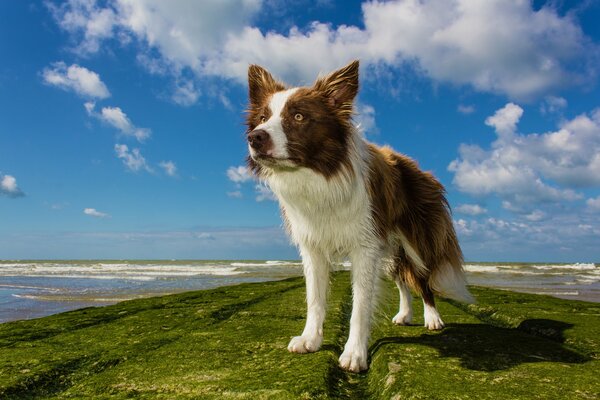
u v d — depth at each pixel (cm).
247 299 188
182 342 108
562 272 1052
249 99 114
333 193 97
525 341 104
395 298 193
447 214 132
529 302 179
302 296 197
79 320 146
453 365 83
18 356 96
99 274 850
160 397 70
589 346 100
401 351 93
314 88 102
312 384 73
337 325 124
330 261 105
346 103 101
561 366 83
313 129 95
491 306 162
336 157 97
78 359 93
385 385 75
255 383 74
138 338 114
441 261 128
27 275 812
